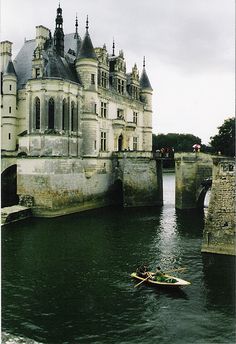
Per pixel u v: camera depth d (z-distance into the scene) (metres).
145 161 62.69
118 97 68.75
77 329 20.44
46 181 50.78
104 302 23.66
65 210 53.38
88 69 58.78
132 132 73.38
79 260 31.75
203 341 19.27
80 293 24.98
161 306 23.05
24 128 63.38
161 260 31.55
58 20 60.09
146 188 62.91
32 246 35.94
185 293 24.84
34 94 54.09
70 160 54.28
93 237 39.56
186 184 57.56
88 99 58.91
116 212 55.56
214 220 32.47
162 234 40.94
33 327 20.64
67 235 40.41
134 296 24.48
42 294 24.88
